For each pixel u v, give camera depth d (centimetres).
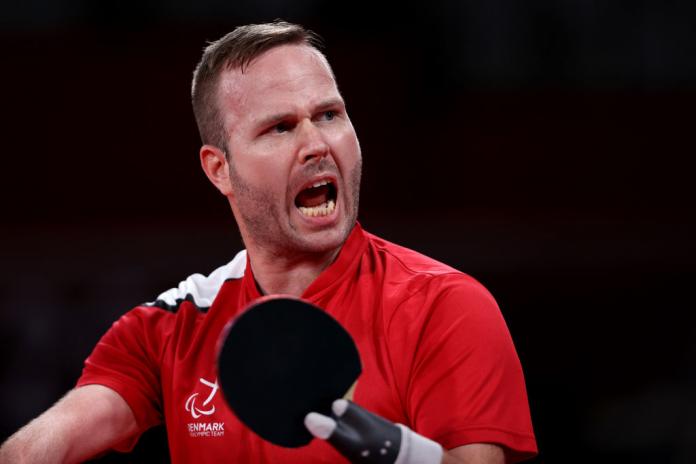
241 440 654
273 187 643
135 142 2292
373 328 639
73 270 2234
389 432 530
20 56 2292
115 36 2317
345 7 2475
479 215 2412
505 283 2395
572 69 2562
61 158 2278
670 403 2317
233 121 654
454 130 2431
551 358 2367
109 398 712
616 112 2477
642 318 2395
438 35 2473
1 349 2148
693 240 2425
